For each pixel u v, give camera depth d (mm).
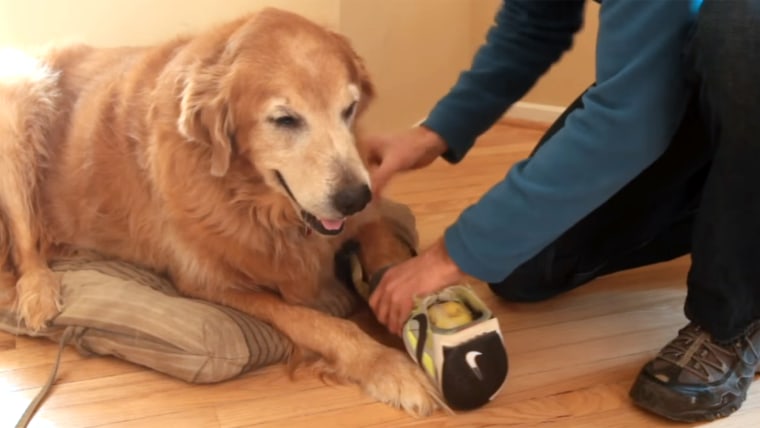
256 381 1561
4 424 1438
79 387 1539
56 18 2309
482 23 3178
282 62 1477
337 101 1510
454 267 1435
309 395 1515
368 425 1431
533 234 1371
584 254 1741
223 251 1640
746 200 1296
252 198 1601
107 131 1780
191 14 2398
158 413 1461
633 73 1228
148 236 1755
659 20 1210
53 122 1899
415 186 2488
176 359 1515
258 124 1498
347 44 1635
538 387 1533
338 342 1561
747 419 1447
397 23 2709
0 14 2256
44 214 1907
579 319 1768
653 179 1620
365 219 1793
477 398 1429
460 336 1410
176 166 1604
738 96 1224
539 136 3006
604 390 1529
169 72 1621
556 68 3070
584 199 1331
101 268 1789
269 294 1698
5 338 1713
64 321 1625
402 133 1753
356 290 1792
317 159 1476
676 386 1413
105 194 1805
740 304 1398
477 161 2723
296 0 2385
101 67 1914
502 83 1698
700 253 1397
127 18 2355
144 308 1574
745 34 1195
